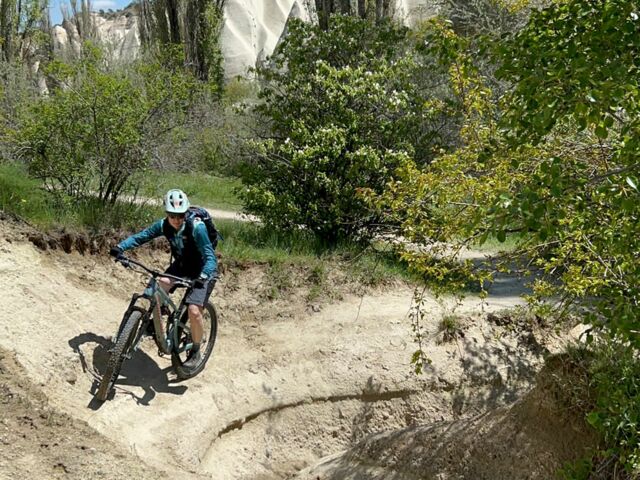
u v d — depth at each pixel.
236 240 10.20
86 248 7.80
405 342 8.35
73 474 4.71
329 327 8.43
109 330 6.97
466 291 10.27
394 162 10.71
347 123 10.98
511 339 8.70
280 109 11.80
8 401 5.19
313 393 7.64
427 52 5.67
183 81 10.51
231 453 6.81
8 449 4.70
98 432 5.39
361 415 7.75
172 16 28.03
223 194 16.19
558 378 6.00
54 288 6.93
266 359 7.77
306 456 7.29
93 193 10.07
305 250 10.17
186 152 13.14
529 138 4.58
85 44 10.42
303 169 10.88
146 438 5.96
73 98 9.27
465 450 6.12
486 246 13.06
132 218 9.21
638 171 4.10
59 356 6.18
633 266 4.64
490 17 14.12
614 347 5.75
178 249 6.44
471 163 6.09
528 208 3.82
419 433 6.45
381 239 11.23
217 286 8.62
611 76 3.84
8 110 12.18
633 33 3.93
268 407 7.35
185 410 6.56
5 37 24.50
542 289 6.44
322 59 12.05
